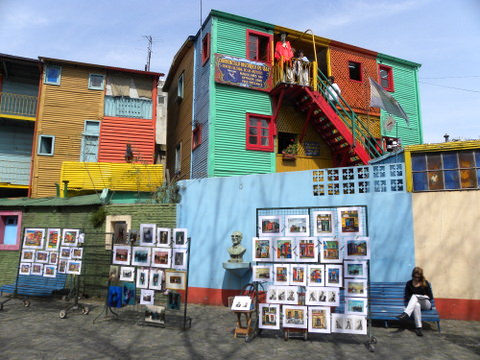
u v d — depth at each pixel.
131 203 11.62
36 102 17.16
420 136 17.30
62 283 10.48
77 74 16.78
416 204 8.86
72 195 15.01
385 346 6.39
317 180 9.70
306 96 13.73
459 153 8.80
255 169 13.70
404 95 17.42
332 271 6.70
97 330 7.24
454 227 8.52
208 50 14.14
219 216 10.51
